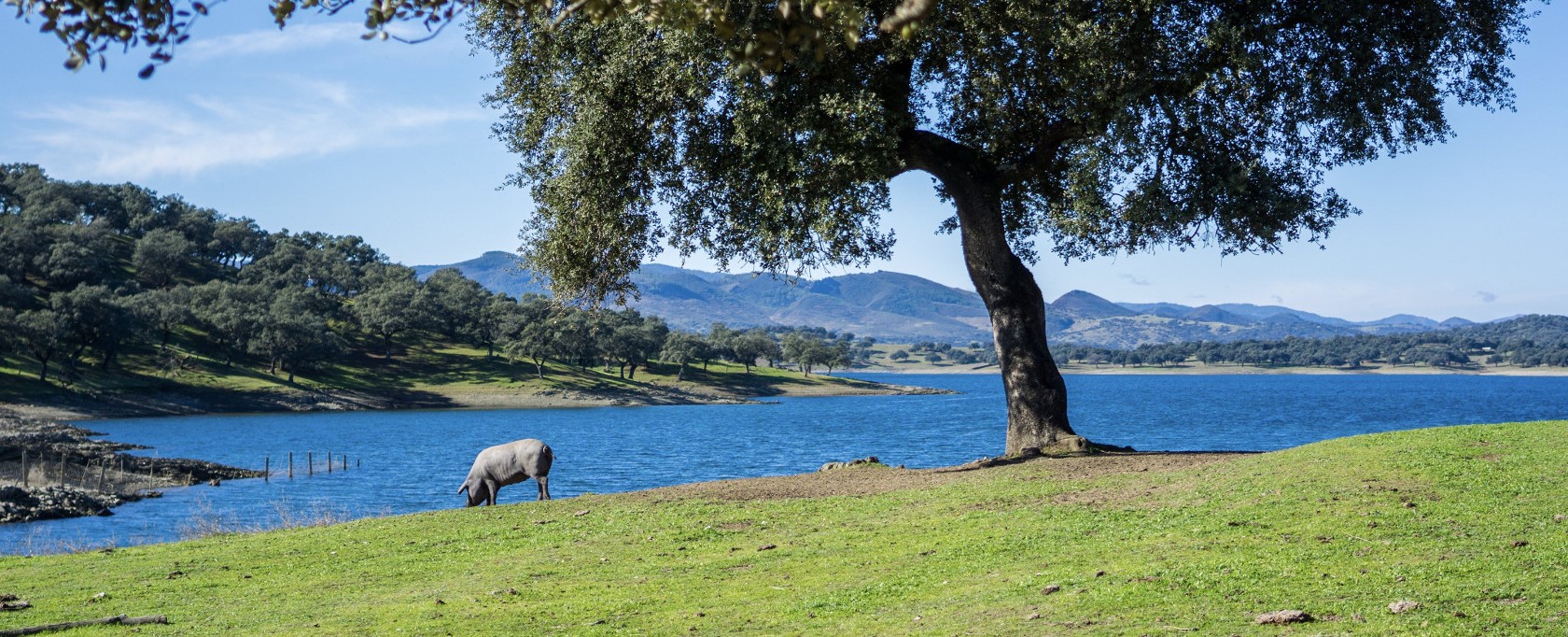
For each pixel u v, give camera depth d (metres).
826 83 22.03
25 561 17.58
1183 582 11.02
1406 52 23.64
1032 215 30.19
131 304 163.38
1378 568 11.01
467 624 12.02
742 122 21.69
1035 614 10.45
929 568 13.38
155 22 6.74
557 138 24.17
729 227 26.20
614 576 14.45
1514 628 8.76
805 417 152.12
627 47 21.97
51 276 185.62
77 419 125.38
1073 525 15.02
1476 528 12.34
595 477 63.50
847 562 14.23
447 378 195.00
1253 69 22.05
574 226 24.78
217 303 186.62
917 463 71.31
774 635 10.80
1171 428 115.31
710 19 7.04
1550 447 16.88
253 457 82.75
